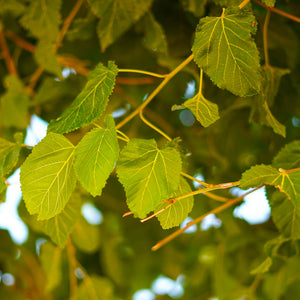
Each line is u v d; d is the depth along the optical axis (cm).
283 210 125
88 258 242
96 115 113
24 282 221
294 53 151
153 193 112
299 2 149
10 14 168
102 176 112
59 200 114
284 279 175
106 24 142
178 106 116
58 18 146
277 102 143
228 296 191
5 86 186
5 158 118
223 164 195
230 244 187
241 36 113
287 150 126
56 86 171
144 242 230
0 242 207
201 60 114
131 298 254
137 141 113
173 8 153
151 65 179
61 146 113
